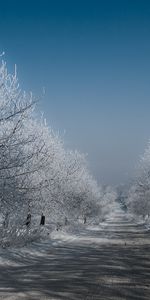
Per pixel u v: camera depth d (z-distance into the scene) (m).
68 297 10.80
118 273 14.98
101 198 79.31
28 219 26.31
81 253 21.61
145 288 12.25
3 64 15.80
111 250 23.47
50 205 27.95
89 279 13.60
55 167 28.58
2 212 17.50
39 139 23.19
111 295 11.16
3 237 20.22
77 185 40.50
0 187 15.45
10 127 16.62
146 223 56.75
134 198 69.69
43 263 17.45
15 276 14.03
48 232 29.69
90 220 66.12
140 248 24.66
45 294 11.13
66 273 14.80
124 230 45.94
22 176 19.50
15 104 15.59
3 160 15.23
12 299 10.49
